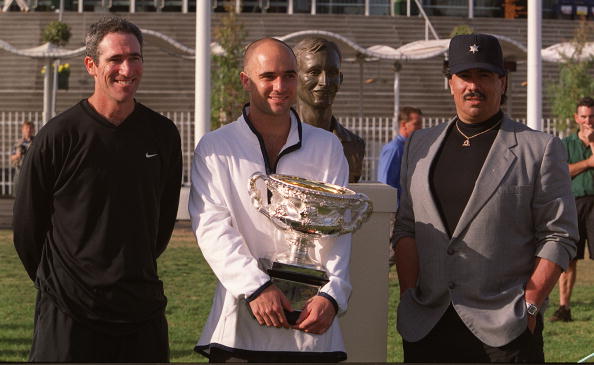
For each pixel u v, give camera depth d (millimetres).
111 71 4637
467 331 5082
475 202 5051
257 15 37750
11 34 36812
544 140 5117
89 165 4648
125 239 4684
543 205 5047
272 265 4730
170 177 4984
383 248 6055
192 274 12750
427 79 34125
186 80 34062
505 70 5203
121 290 4676
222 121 23891
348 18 38094
